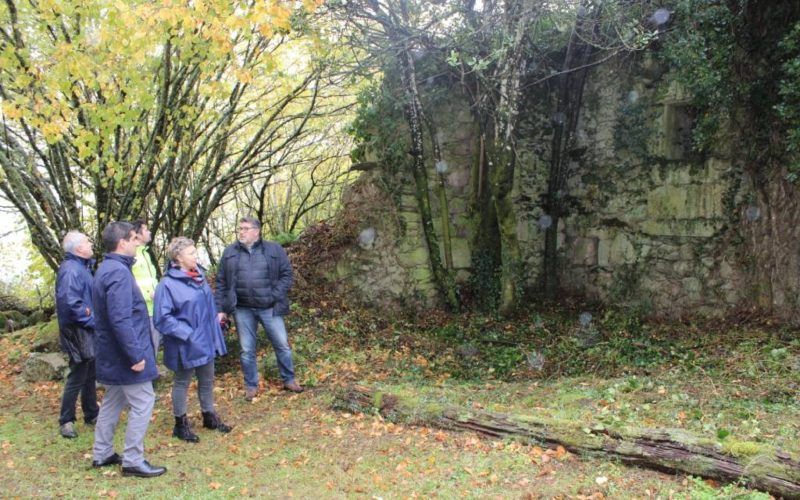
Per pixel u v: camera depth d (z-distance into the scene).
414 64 8.61
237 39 6.38
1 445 4.60
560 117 8.78
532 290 9.23
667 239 7.71
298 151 11.81
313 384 6.28
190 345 4.57
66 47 5.55
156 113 6.90
